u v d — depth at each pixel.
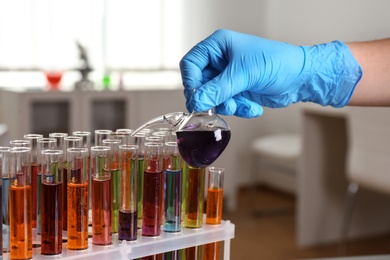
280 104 1.09
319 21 4.35
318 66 1.07
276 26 4.75
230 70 0.96
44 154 0.88
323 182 3.34
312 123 3.28
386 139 2.71
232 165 4.26
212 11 4.60
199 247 1.01
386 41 1.17
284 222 3.88
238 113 1.02
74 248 0.91
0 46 3.94
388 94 1.16
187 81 0.97
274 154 3.72
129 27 4.40
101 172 0.92
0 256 0.88
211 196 1.02
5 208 0.88
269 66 0.99
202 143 0.91
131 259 0.96
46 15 4.09
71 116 3.91
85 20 4.26
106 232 0.93
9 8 3.94
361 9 4.02
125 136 1.00
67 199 0.92
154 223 0.97
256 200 4.45
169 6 4.48
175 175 0.98
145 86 4.52
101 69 4.37
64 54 4.20
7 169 0.87
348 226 3.31
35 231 0.95
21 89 3.84
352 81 1.11
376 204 3.50
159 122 0.97
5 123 3.90
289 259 3.13
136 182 0.96
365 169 2.83
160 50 4.50
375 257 1.19
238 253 3.21
